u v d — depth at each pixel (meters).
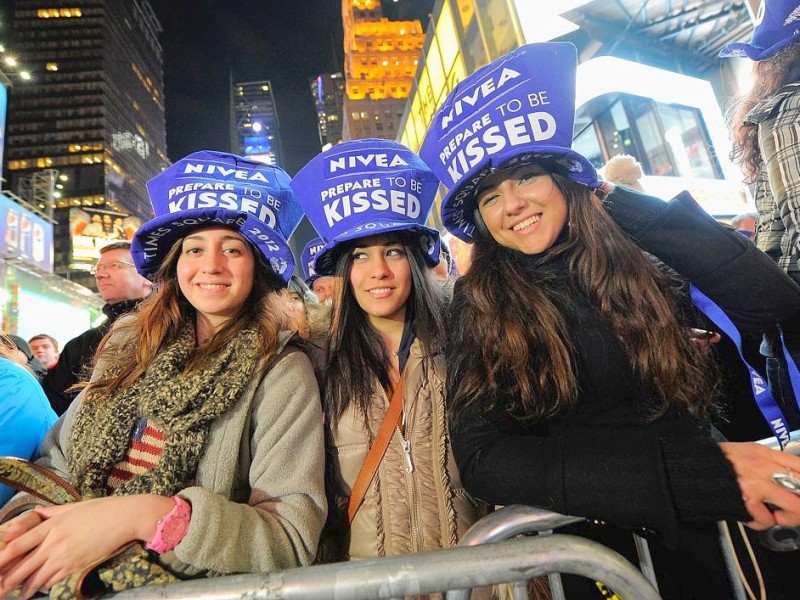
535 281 1.19
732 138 1.70
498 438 1.03
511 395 1.08
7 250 14.75
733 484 0.78
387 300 1.47
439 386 1.43
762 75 1.52
